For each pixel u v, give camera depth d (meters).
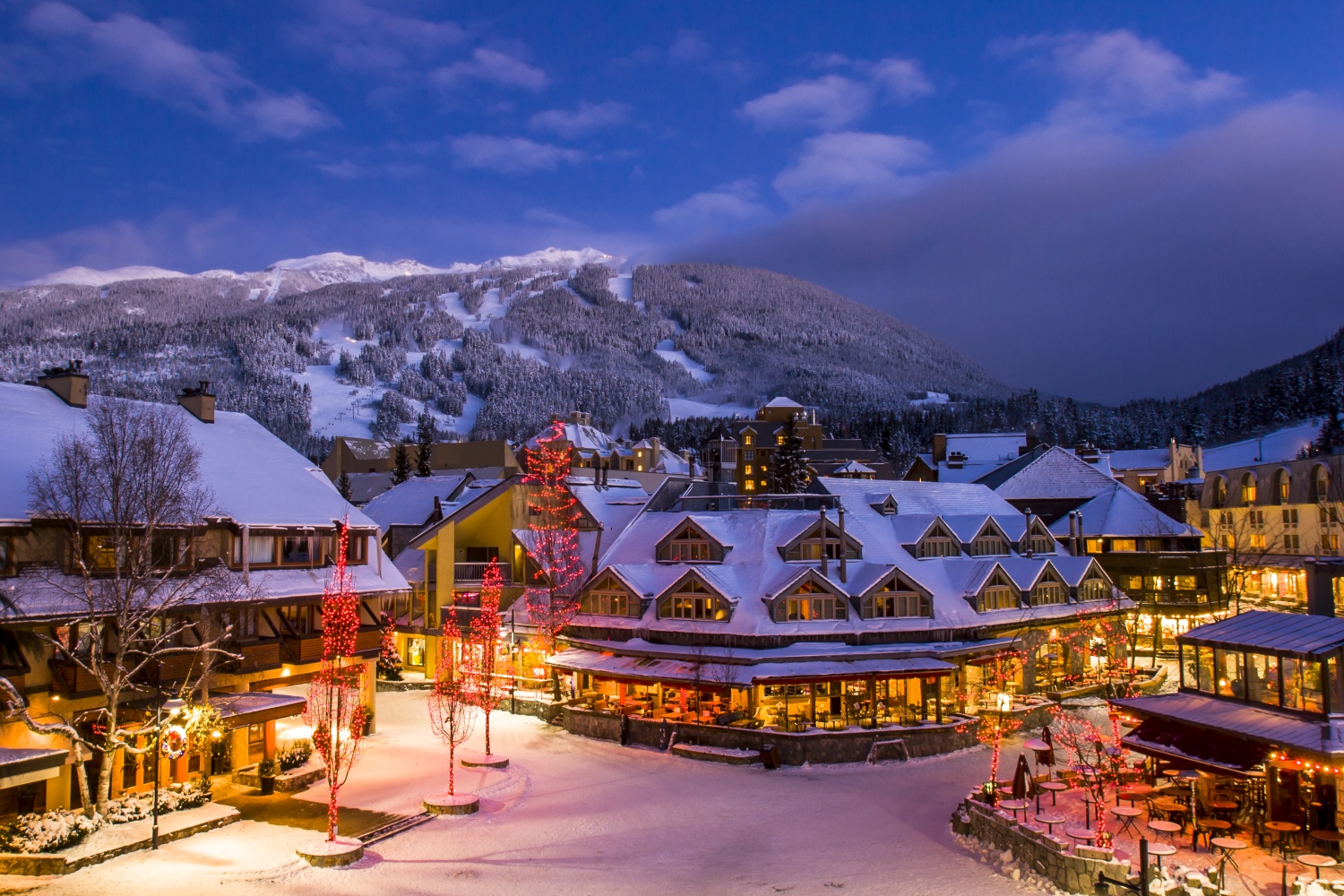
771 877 27.06
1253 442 132.25
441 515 65.88
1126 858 24.61
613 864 28.27
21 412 36.47
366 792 35.59
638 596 49.53
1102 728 44.59
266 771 35.34
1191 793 27.98
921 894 25.36
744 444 166.12
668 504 60.28
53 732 28.38
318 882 26.28
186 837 29.69
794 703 45.69
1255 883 22.89
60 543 32.19
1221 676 29.64
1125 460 126.19
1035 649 52.12
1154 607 63.09
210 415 45.12
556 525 60.03
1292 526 72.94
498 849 29.50
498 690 52.31
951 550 55.28
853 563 50.09
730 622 46.56
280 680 39.16
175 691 32.94
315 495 44.34
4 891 24.77
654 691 48.69
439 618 57.72
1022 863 26.77
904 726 42.16
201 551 37.41
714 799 35.19
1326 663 25.53
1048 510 77.06
